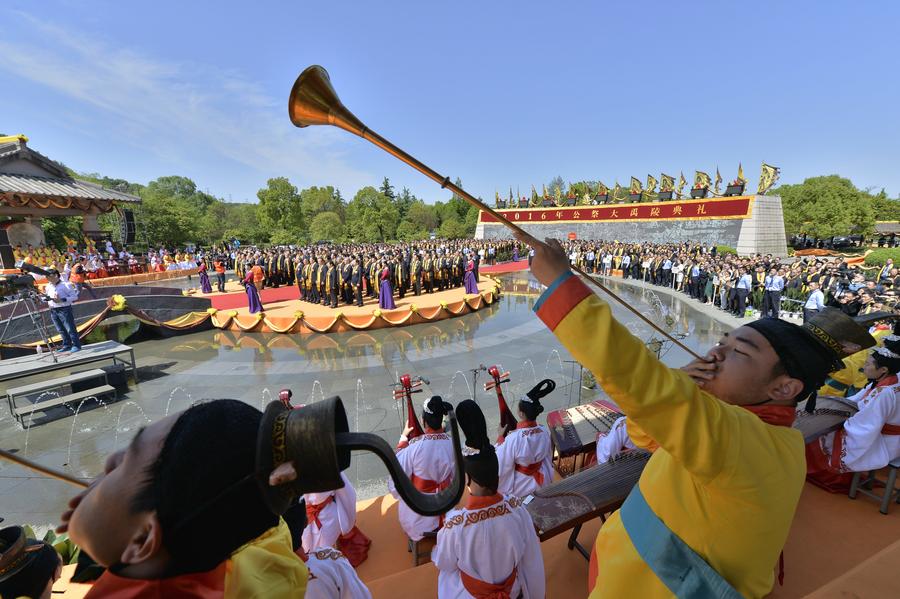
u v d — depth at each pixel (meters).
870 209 39.47
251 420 0.88
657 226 32.84
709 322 13.97
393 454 0.82
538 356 10.43
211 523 0.78
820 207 38.78
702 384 1.11
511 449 3.37
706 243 30.19
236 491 0.79
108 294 14.97
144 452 0.78
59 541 2.97
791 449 0.96
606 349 0.79
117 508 0.76
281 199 54.75
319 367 10.11
